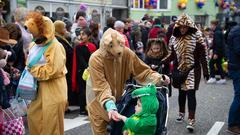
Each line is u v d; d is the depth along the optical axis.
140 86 3.86
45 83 4.71
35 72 4.61
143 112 3.49
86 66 7.21
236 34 5.84
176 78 6.33
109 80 3.96
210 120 6.97
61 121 4.80
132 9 21.80
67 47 7.39
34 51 4.71
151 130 3.52
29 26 4.54
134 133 3.54
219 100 8.81
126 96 3.80
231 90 10.23
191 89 6.23
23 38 6.41
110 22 8.70
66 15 15.11
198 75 6.31
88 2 17.11
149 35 11.44
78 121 6.89
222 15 23.09
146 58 6.66
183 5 24.75
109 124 4.20
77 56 7.28
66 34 7.93
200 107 8.05
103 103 3.73
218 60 11.37
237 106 6.02
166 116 3.71
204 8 26.75
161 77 4.02
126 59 4.01
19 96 4.81
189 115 6.25
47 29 4.61
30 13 4.68
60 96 4.72
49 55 4.61
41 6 14.11
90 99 4.14
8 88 5.04
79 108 7.99
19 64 6.03
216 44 11.24
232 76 6.04
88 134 6.06
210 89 10.38
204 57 6.22
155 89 3.57
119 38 3.78
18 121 4.75
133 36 10.09
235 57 5.95
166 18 22.00
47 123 4.70
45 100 4.69
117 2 19.97
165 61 6.46
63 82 4.80
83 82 7.23
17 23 6.54
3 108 4.52
